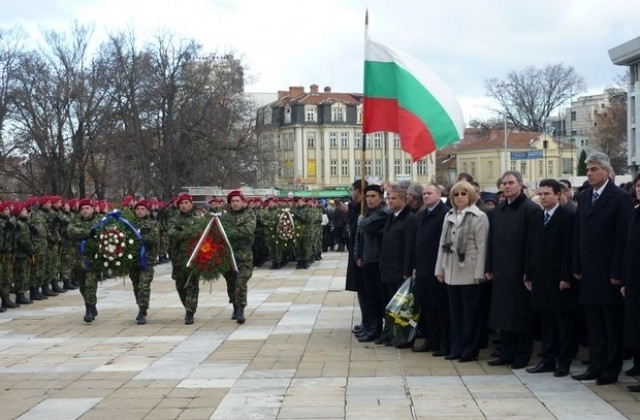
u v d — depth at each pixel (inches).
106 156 1910.7
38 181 1967.3
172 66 1851.6
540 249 350.9
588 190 335.9
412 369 372.5
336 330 496.1
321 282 803.4
